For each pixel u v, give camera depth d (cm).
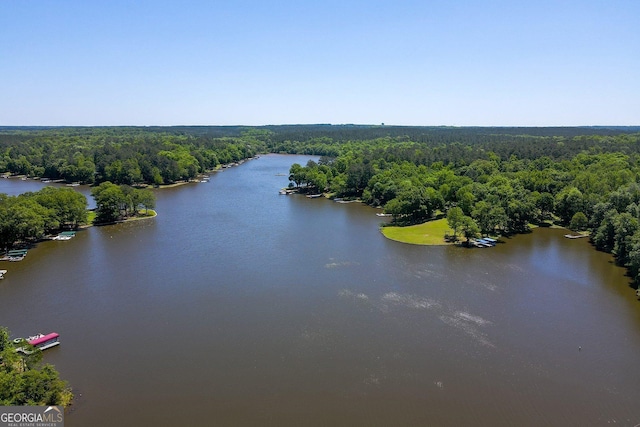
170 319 9356
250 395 6888
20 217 14012
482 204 16638
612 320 9338
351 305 10044
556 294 10694
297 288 11031
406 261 13175
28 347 6900
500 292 10800
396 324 9131
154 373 7431
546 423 6328
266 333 8762
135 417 6388
